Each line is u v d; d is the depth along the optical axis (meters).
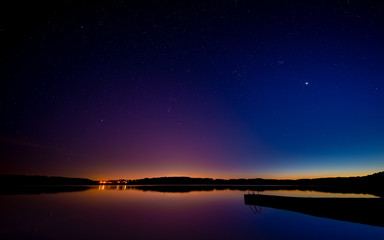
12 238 7.04
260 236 7.27
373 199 9.33
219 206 14.51
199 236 7.22
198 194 24.56
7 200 17.28
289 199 13.07
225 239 6.93
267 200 14.70
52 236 7.20
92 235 7.32
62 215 10.90
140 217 10.44
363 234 7.56
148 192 28.05
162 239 6.90
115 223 9.08
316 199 11.46
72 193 25.05
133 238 6.98
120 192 27.77
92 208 13.37
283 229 8.20
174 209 13.08
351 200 10.02
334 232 7.79
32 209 12.88
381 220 8.88
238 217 10.55
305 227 8.51
